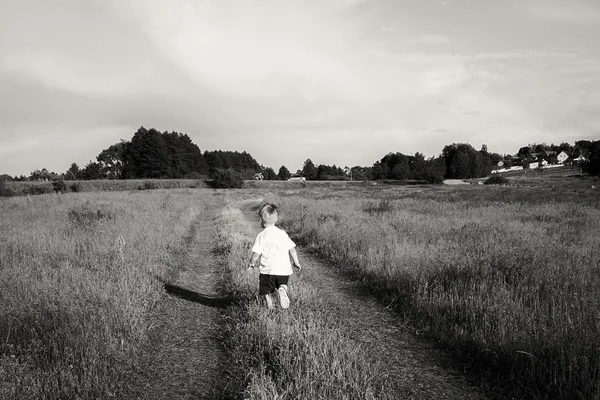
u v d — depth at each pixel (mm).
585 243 9695
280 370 3943
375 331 5344
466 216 16734
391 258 8078
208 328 5520
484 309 5414
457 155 130750
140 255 8906
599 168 82562
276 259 5379
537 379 3785
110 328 4922
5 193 45844
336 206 22469
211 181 85375
